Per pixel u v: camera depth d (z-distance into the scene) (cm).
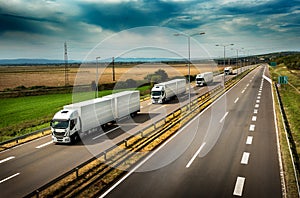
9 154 2091
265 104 3978
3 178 1609
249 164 1711
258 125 2748
